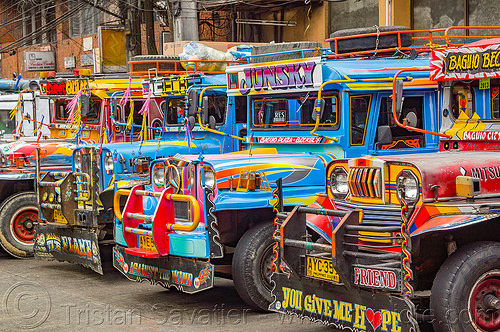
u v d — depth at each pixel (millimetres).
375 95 7590
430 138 7828
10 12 30703
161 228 6914
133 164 9148
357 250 5418
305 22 18812
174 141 9969
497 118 6488
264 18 20250
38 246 9266
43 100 15008
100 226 8641
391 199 5566
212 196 6773
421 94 7750
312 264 5680
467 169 5480
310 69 7637
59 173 9102
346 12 17766
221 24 20859
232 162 7234
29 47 30406
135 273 7438
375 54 8141
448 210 5211
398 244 5473
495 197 5531
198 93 9578
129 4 19625
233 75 8781
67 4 27766
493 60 6414
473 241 5863
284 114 8148
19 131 14305
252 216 7270
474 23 14781
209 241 6730
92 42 26078
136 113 11484
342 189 6000
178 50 15031
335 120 7566
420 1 15914
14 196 10508
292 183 7434
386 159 5609
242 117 10102
